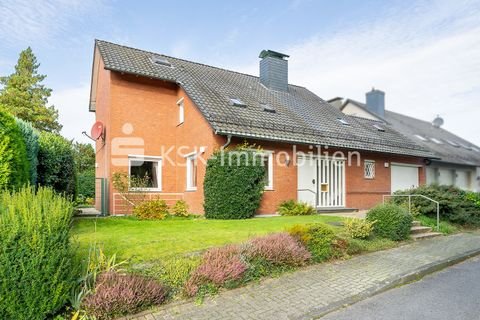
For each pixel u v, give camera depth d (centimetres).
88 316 376
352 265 621
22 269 342
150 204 1052
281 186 1159
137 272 459
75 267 411
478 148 2689
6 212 359
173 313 408
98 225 845
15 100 2488
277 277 546
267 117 1195
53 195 505
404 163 1598
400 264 630
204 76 1412
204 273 471
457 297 477
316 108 1599
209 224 849
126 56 1298
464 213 1127
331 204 1302
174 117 1302
